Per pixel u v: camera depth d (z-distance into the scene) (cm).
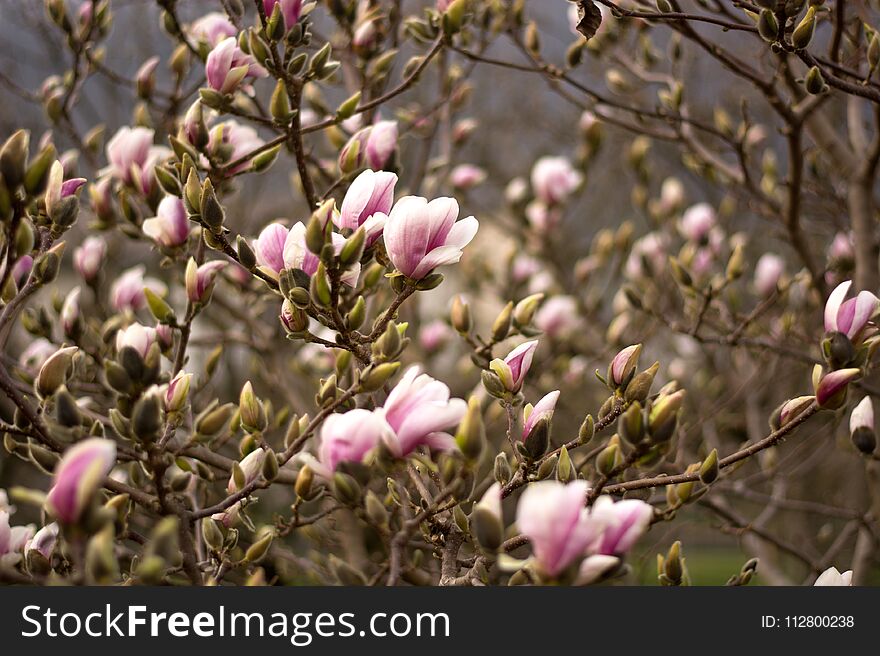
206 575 216
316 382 373
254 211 507
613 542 143
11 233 161
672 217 460
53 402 179
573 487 132
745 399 497
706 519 375
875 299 189
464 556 219
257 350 382
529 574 153
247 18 360
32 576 162
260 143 251
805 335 383
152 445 162
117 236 506
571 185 470
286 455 188
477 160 681
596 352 473
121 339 174
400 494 173
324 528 347
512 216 506
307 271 186
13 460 451
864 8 292
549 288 500
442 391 155
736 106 543
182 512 175
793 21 221
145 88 316
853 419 213
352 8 300
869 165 329
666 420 160
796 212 343
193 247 261
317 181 337
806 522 539
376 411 154
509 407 198
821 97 289
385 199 189
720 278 416
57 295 314
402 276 184
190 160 206
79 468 123
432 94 552
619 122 354
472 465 151
